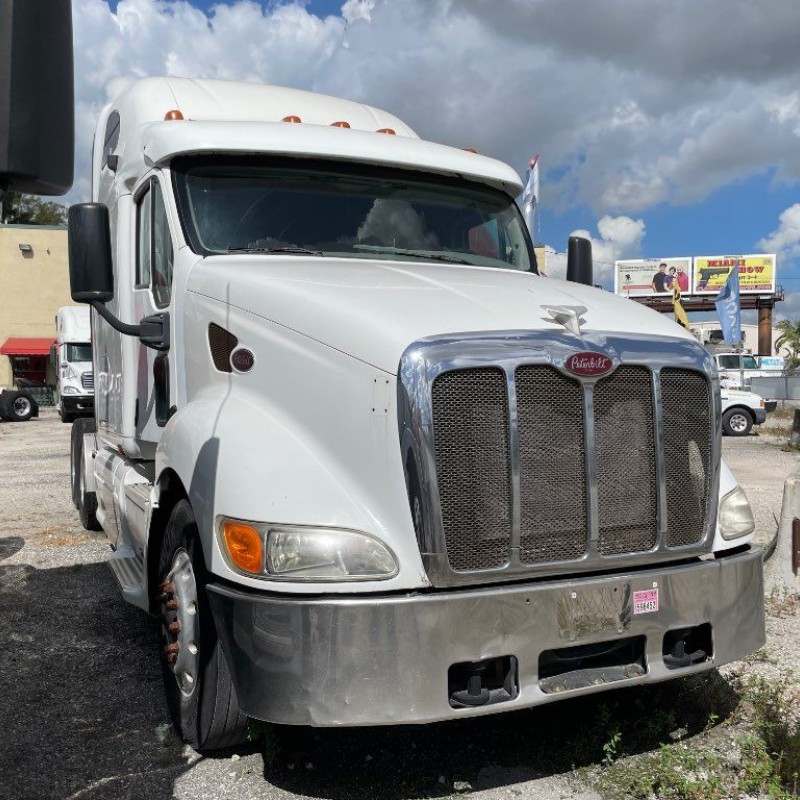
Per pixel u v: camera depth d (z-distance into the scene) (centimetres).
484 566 301
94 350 733
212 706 336
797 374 3097
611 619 314
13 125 185
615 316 349
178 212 432
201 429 355
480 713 295
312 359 330
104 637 507
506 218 510
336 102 570
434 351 297
